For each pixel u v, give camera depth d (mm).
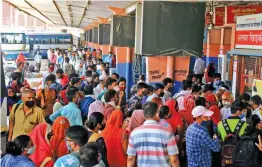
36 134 4844
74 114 6293
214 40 17672
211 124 6035
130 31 12586
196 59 15336
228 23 11625
